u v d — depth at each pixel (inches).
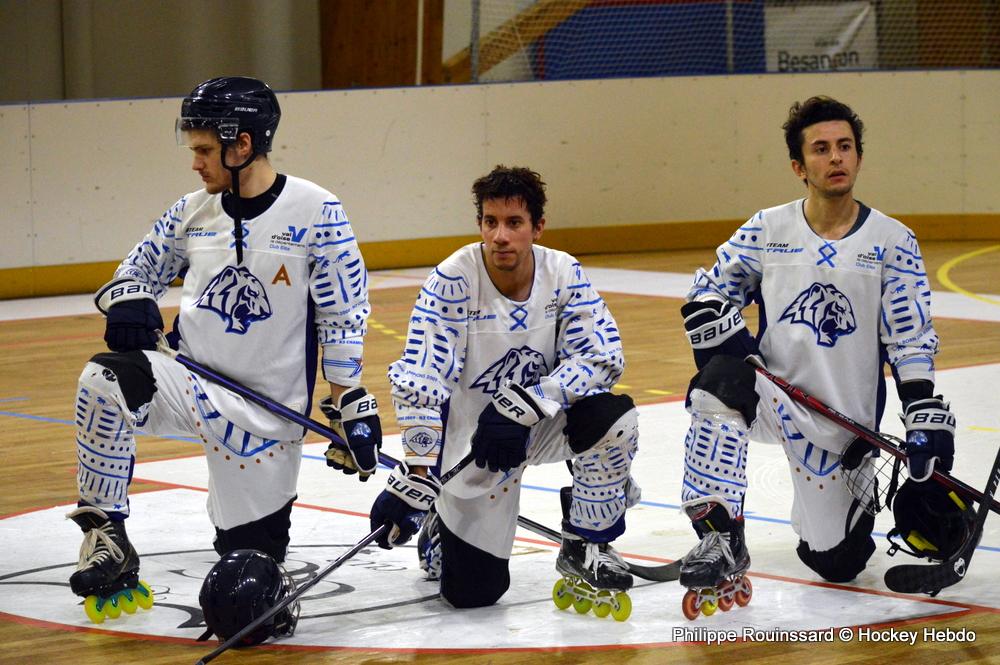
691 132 933.8
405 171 873.5
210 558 279.6
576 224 918.4
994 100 932.0
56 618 239.0
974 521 237.5
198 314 246.1
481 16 955.3
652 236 934.4
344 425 239.5
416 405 231.1
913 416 246.5
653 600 246.2
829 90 932.0
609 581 231.9
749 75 933.8
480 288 239.0
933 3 981.8
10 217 780.6
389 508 227.0
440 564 258.8
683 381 488.7
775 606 240.5
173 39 970.7
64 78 943.0
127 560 237.1
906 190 939.3
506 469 225.8
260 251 245.1
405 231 877.8
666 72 969.5
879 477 341.1
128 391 232.1
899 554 276.1
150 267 254.8
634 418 232.2
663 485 338.0
